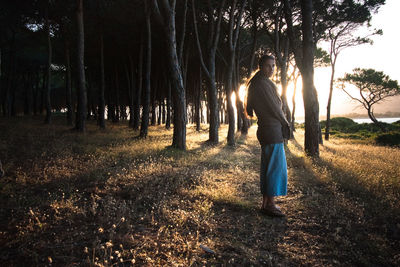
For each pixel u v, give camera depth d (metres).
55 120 22.42
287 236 2.44
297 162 6.15
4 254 1.95
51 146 7.58
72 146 7.82
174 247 2.14
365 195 3.60
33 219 2.61
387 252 2.11
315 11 14.09
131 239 2.25
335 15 14.50
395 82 21.73
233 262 1.94
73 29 17.44
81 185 4.00
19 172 4.46
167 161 6.06
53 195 3.42
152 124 26.27
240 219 2.84
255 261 1.97
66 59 17.62
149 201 3.35
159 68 25.73
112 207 2.89
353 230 2.54
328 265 1.95
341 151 9.09
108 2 15.92
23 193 3.49
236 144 11.59
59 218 2.64
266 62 2.89
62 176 4.39
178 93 8.60
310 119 7.36
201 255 2.05
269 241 2.34
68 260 1.90
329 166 5.56
